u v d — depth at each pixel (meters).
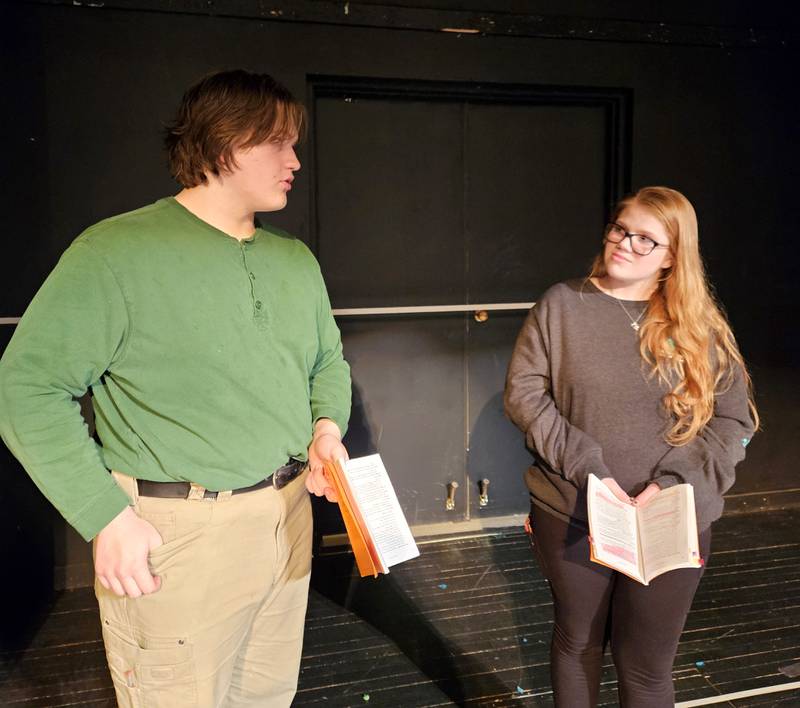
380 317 3.31
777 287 3.56
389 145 3.21
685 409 1.59
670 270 1.62
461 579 3.05
